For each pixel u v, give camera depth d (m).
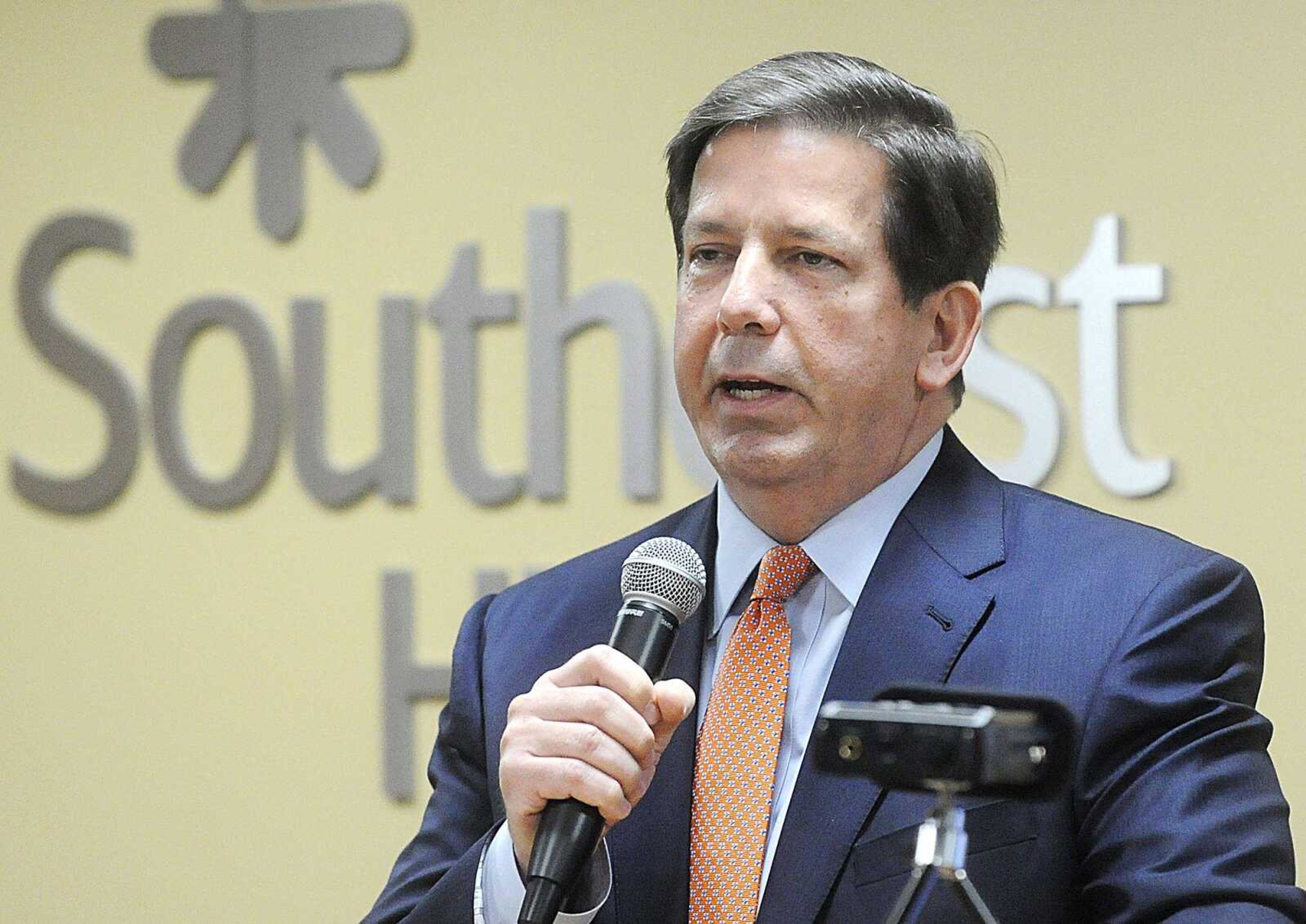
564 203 13.48
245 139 14.09
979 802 6.17
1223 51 12.20
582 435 13.33
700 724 6.77
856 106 6.80
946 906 6.01
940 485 7.02
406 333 13.63
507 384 13.50
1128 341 12.26
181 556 13.98
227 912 13.67
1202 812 5.97
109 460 14.09
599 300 13.29
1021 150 12.52
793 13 13.09
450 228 13.69
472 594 13.44
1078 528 6.81
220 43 14.16
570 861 5.68
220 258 14.09
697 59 13.30
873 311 6.68
